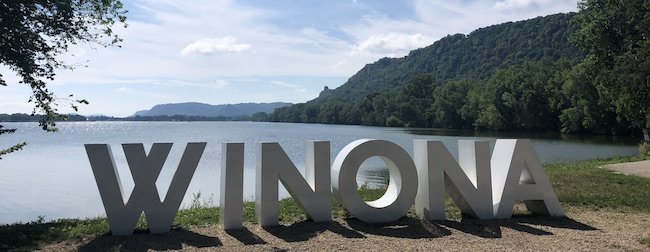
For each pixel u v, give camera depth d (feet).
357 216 26.20
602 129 192.95
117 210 23.39
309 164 27.50
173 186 24.45
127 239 22.61
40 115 29.66
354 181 26.25
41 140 217.97
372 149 26.63
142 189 23.81
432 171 27.40
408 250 20.80
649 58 76.89
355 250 20.76
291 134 269.64
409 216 28.53
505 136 199.21
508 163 28.40
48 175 76.69
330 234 23.79
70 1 30.09
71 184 65.51
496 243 22.22
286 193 48.29
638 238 22.72
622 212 30.09
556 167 62.08
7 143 191.21
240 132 313.73
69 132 345.72
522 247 21.38
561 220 27.63
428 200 27.40
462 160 29.91
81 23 30.99
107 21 32.45
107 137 249.75
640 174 49.78
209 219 27.99
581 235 23.72
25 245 21.26
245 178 66.28
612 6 100.32
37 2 27.68
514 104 236.63
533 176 28.71
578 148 127.13
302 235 23.68
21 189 60.54
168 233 23.86
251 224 26.05
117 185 23.48
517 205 33.35
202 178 70.95
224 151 25.40
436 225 26.21
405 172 27.20
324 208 26.43
